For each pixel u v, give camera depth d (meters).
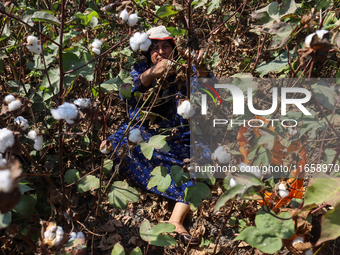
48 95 1.62
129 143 1.56
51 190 1.73
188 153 2.39
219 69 2.66
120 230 2.26
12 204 0.85
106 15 2.03
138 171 2.45
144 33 1.37
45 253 1.19
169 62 1.61
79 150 2.53
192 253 2.10
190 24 1.34
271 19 1.38
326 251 2.13
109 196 1.77
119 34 2.73
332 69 2.94
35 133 1.43
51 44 1.94
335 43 1.17
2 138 1.18
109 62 3.03
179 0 1.59
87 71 1.48
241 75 1.71
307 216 1.29
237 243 2.05
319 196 1.03
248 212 1.71
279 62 1.78
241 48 3.17
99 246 2.12
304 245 1.19
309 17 1.22
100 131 2.70
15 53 2.94
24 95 2.26
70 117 1.22
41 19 1.32
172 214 2.27
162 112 2.37
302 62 1.08
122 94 1.67
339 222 1.01
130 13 1.36
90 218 2.29
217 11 3.34
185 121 2.34
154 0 2.64
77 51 1.57
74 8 3.14
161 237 1.41
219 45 3.17
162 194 2.35
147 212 2.37
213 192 2.35
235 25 3.23
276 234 1.17
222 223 2.28
